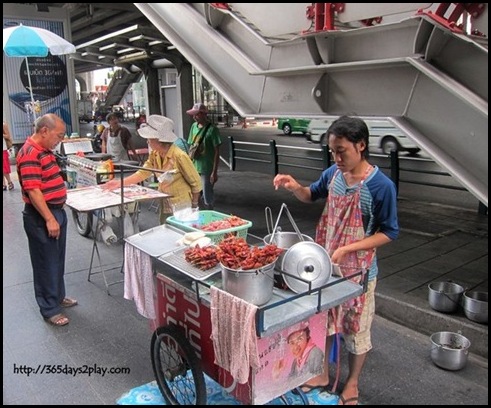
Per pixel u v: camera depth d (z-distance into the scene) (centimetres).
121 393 270
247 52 396
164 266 253
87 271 463
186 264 225
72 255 511
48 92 1096
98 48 1472
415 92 307
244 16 364
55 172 343
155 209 712
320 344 225
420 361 297
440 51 275
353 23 328
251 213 668
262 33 361
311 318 216
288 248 227
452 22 263
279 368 208
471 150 286
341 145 218
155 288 254
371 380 277
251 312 179
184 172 395
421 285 382
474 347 308
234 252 202
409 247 483
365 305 238
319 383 267
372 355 304
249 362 187
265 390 205
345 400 251
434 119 301
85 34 1827
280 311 193
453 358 282
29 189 325
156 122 387
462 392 265
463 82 270
